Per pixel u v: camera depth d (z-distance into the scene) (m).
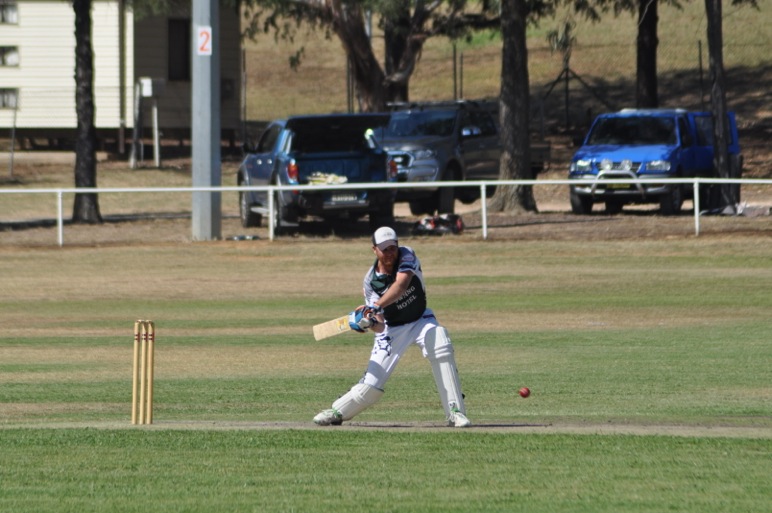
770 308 69.00
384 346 36.16
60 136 170.38
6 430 35.34
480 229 99.62
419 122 110.62
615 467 29.78
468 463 30.42
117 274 85.12
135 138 151.25
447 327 63.94
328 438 33.81
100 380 48.69
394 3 136.12
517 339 59.59
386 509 25.58
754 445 32.41
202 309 71.94
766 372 48.75
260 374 50.16
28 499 26.81
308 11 152.62
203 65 99.81
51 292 78.62
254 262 88.50
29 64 168.12
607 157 106.25
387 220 99.56
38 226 107.25
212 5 100.06
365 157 97.31
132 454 31.75
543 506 25.75
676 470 29.28
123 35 163.50
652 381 46.81
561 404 42.00
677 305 70.44
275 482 28.34
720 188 107.44
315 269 86.25
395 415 40.56
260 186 98.00
